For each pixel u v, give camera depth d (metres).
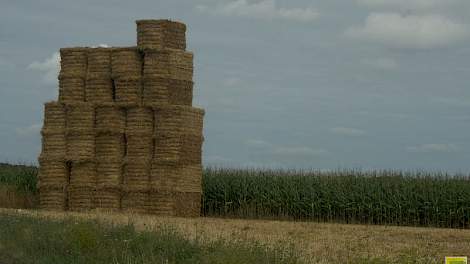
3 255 12.35
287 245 14.23
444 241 17.38
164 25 21.34
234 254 11.60
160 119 21.19
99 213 20.25
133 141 21.38
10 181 25.77
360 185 25.53
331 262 12.70
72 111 21.92
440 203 24.58
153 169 21.19
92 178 21.73
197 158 21.91
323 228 19.53
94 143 21.81
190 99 21.91
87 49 22.03
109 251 12.66
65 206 21.97
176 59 21.41
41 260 12.09
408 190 24.91
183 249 12.52
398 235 18.33
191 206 21.73
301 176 26.27
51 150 22.11
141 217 19.42
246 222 20.61
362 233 18.47
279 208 25.22
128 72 21.44
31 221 15.84
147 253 12.35
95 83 21.88
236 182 25.56
